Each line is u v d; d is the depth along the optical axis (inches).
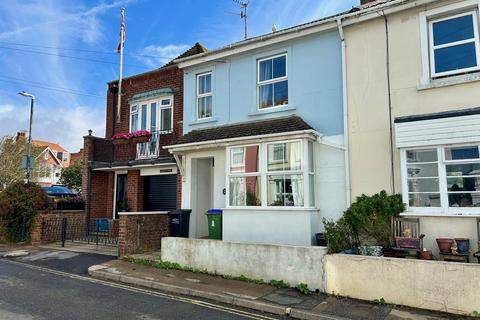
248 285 304.8
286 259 302.5
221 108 463.8
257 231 377.4
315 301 264.1
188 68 502.3
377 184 343.0
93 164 599.2
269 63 437.7
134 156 576.7
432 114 308.5
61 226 553.9
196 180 488.4
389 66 350.0
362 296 266.1
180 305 263.4
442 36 332.8
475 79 306.5
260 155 385.4
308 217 351.6
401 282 253.4
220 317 238.8
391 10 347.3
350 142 361.4
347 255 275.1
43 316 231.9
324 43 393.4
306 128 360.5
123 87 614.2
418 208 310.0
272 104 428.8
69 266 397.4
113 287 313.9
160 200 553.0
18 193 551.2
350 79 369.1
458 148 301.0
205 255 349.4
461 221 293.1
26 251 482.0
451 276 238.4
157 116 555.2
